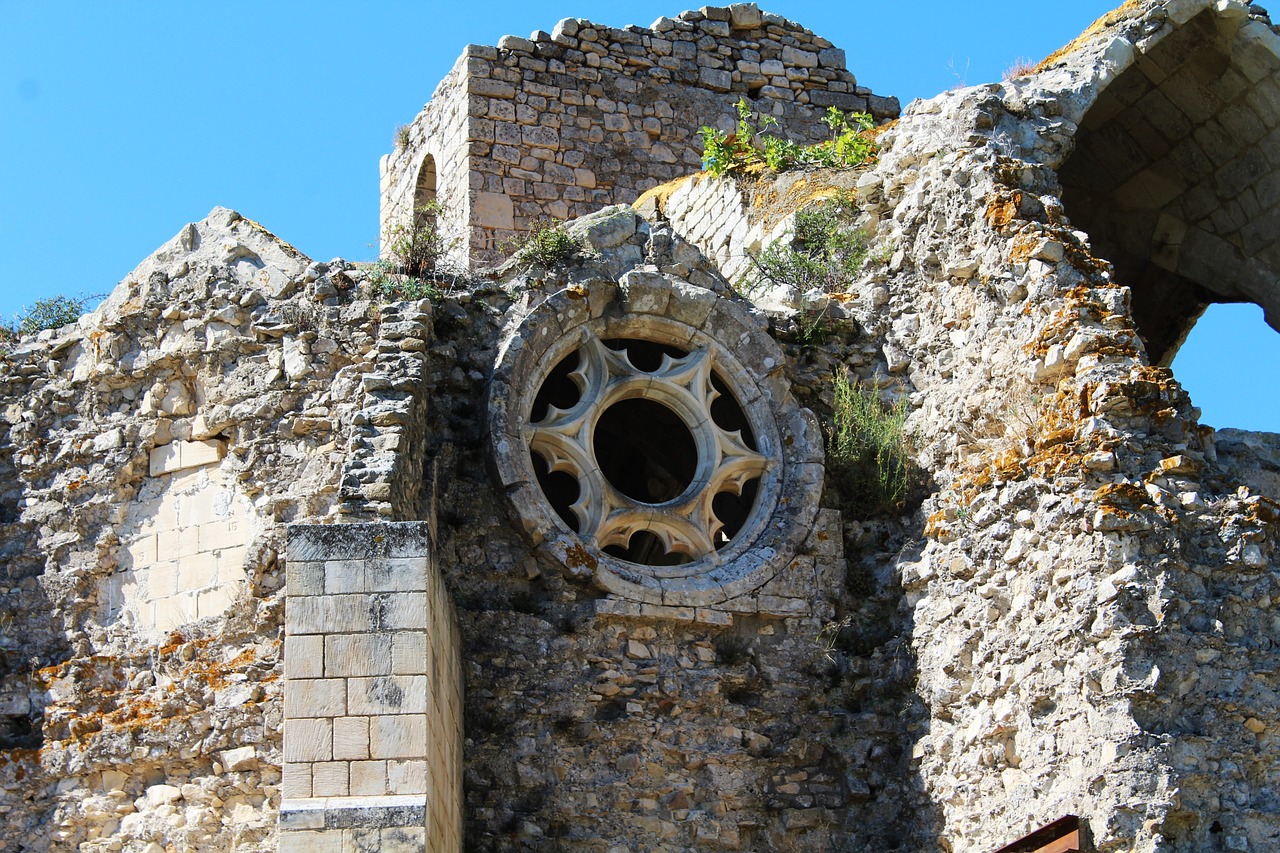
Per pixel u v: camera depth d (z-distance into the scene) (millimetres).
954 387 17906
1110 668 14852
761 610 17406
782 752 16922
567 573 16969
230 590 16578
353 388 16922
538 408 18625
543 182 26734
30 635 17125
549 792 16297
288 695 14234
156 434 17375
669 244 18719
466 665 16531
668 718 16844
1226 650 14922
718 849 16531
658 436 20219
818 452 18203
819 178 20688
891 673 17172
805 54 28375
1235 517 15375
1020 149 18656
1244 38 19906
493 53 27031
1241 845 14375
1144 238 21828
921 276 18750
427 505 16578
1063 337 16594
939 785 16344
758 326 18547
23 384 18094
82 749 16359
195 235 17969
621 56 27531
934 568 17125
